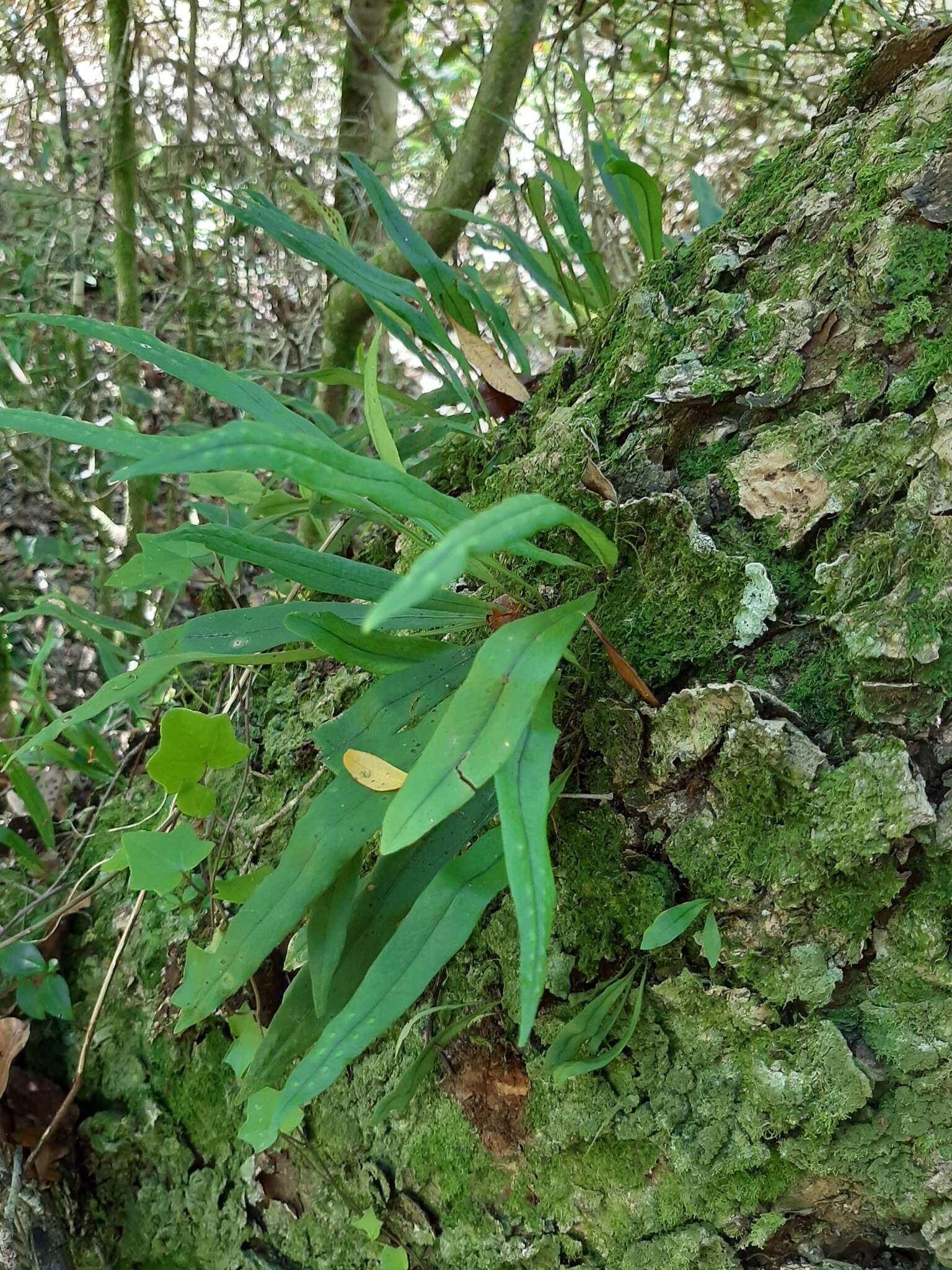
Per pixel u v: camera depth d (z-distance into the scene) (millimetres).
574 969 602
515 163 1812
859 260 588
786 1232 557
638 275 766
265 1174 729
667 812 575
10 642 1412
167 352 523
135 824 849
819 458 578
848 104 670
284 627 615
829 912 530
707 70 1850
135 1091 800
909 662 519
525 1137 612
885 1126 522
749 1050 549
